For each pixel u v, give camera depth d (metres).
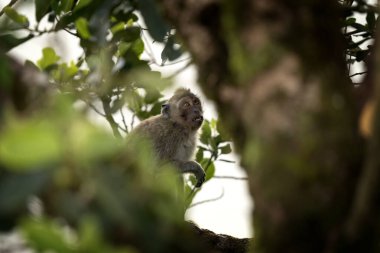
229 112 4.38
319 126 3.91
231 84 4.34
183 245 3.80
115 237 3.49
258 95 4.02
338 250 3.91
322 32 4.25
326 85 4.03
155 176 3.98
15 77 3.90
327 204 3.87
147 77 4.16
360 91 4.27
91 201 3.39
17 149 3.15
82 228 3.30
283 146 3.91
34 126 3.23
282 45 4.08
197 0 4.41
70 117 3.36
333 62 4.23
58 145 3.23
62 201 3.38
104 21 5.86
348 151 3.91
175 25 4.68
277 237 3.97
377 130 3.71
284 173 3.90
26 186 3.26
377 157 3.69
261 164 3.97
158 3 5.03
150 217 3.51
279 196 3.92
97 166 3.39
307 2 4.25
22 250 3.73
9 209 3.30
